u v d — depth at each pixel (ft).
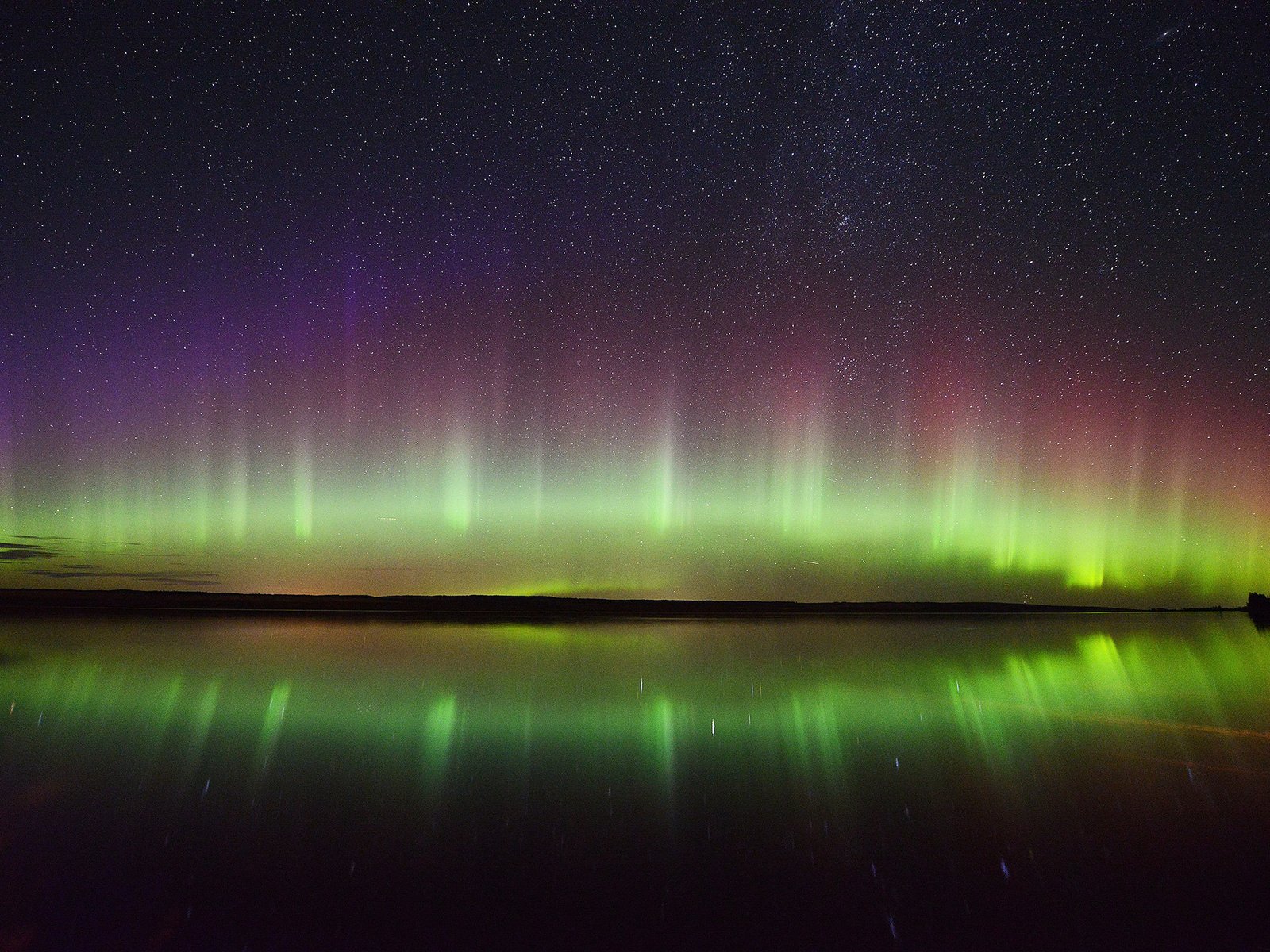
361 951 6.74
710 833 9.42
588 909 7.53
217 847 8.80
